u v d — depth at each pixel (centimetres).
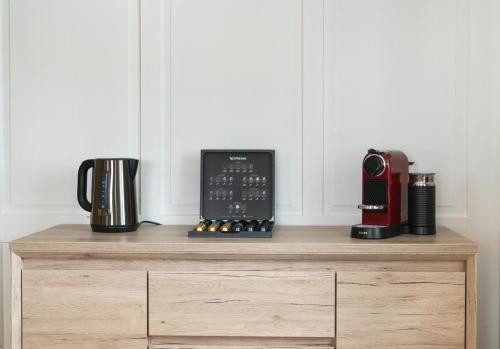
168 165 214
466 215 209
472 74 207
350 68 210
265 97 212
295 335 169
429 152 209
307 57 210
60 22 215
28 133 217
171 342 173
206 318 170
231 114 212
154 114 214
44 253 172
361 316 167
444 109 208
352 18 209
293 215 212
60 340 172
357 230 176
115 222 190
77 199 198
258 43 211
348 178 211
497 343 208
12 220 217
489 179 208
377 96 210
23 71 216
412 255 166
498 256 208
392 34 209
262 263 170
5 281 217
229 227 181
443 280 166
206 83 213
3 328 216
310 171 211
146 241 172
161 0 212
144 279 171
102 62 214
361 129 210
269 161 197
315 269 169
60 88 215
